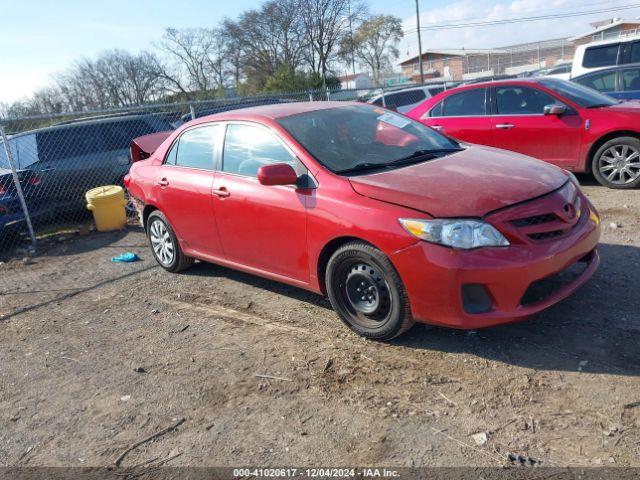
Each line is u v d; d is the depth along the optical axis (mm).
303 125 4504
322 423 3145
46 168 8898
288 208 4148
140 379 3895
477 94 8188
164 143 5762
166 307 5156
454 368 3508
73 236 8617
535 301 3486
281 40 57062
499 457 2709
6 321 5359
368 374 3568
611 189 7289
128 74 51188
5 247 8359
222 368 3891
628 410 2924
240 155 4730
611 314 3914
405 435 2955
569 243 3508
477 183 3670
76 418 3527
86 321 5098
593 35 48938
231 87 59469
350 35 57344
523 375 3344
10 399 3875
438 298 3402
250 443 3057
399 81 56656
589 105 7391
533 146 7703
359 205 3707
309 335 4191
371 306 3826
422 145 4629
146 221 6137
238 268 5008
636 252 5004
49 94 41531
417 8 42156
